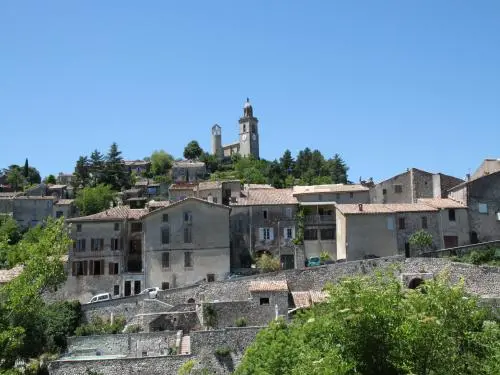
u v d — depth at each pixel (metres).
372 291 29.06
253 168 172.12
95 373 51.78
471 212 77.00
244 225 80.06
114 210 83.88
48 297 75.06
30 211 124.25
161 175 171.88
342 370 26.31
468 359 27.78
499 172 78.50
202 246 75.25
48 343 58.69
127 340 56.81
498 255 66.75
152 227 75.75
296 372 28.89
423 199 82.56
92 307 64.81
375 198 87.69
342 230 76.06
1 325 39.03
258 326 54.97
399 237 74.56
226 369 53.22
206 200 80.31
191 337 54.00
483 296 60.44
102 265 76.81
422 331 27.05
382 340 27.88
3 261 80.94
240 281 65.88
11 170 173.00
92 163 160.50
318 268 66.31
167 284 74.44
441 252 68.50
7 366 39.62
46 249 41.84
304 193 86.69
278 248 79.50
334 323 28.97
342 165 173.50
